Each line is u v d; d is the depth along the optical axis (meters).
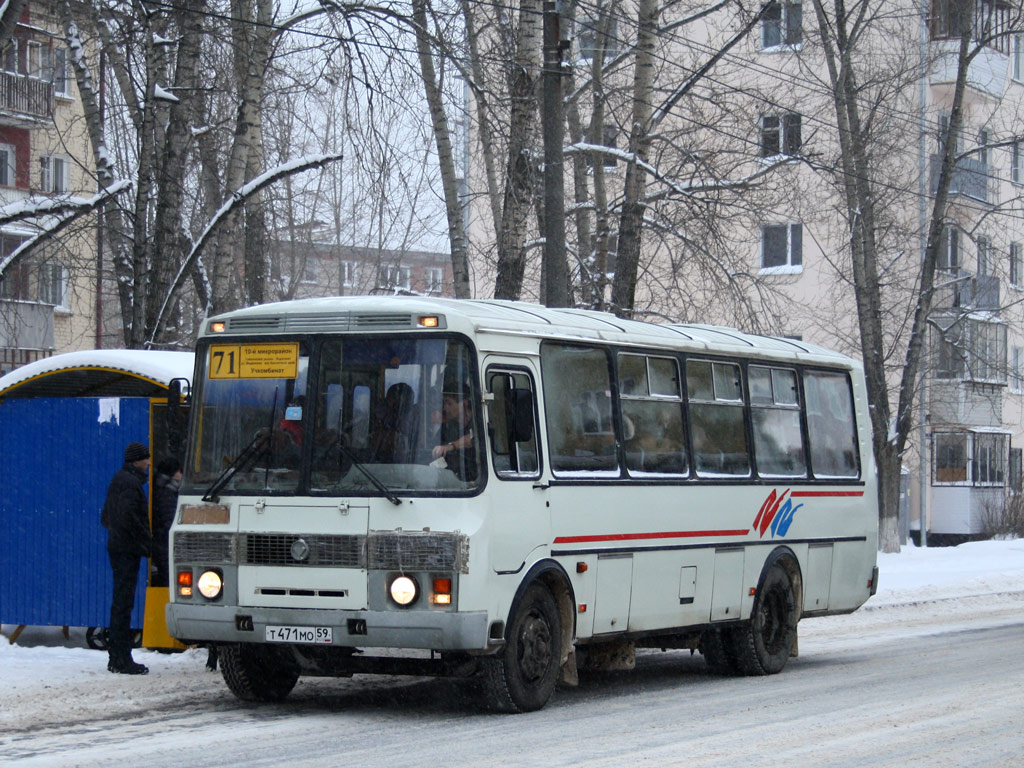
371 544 13.70
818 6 40.66
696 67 35.22
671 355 17.86
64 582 19.23
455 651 13.74
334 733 13.28
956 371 51.31
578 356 15.95
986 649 22.12
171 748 12.38
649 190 41.28
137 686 16.06
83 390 20.55
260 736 13.06
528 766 11.52
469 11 28.02
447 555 13.52
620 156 29.94
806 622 27.56
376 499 13.80
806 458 20.78
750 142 32.84
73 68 28.06
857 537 21.91
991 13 43.78
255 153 27.11
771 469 19.84
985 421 57.50
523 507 14.44
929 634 25.05
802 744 12.77
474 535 13.61
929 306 43.62
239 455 14.36
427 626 13.46
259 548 14.09
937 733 13.45
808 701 15.88
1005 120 60.09
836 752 12.34
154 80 25.52
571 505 15.34
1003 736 13.29
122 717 14.16
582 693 16.84
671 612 17.27
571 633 15.29
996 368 47.69
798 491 20.30
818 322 54.28
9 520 19.48
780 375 20.47
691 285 33.44
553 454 15.20
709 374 18.69
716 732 13.46
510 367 14.70
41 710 14.39
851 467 22.09
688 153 30.31
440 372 14.00
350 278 38.28
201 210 32.53
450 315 14.07
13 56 45.62
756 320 30.34
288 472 14.17
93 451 19.22
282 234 43.44
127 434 19.06
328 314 14.39
